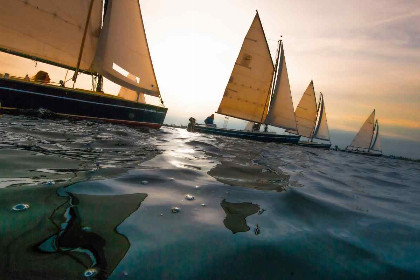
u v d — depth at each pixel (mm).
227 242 1960
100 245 1656
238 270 1619
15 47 12570
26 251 1477
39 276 1289
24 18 12516
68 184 2828
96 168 3787
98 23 15492
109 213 2180
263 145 17938
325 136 39188
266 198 3334
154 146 7574
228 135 25188
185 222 2236
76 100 13047
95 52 15258
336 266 1829
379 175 9156
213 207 2738
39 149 4711
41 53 13586
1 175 2867
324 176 6496
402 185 6973
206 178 4141
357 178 7176
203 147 9680
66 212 2076
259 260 1767
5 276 1258
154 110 16891
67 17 13953
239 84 25391
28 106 11773
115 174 3574
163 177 3793
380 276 1767
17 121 9227
